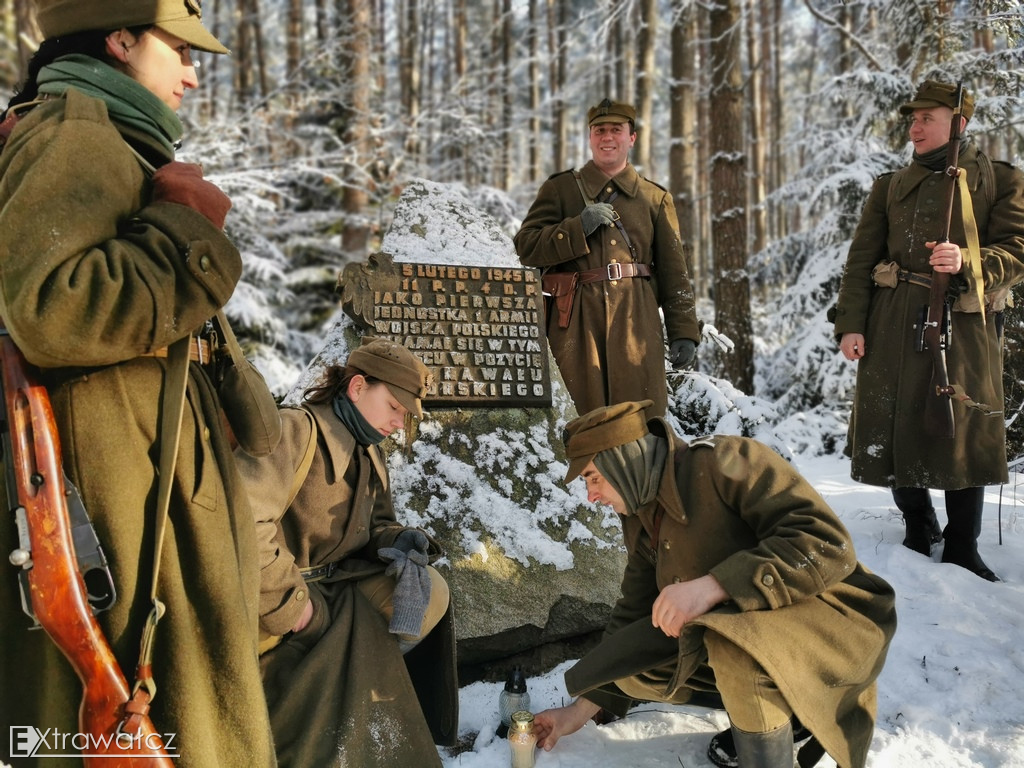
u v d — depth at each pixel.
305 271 12.82
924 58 7.98
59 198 1.37
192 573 1.53
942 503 4.43
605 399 3.66
